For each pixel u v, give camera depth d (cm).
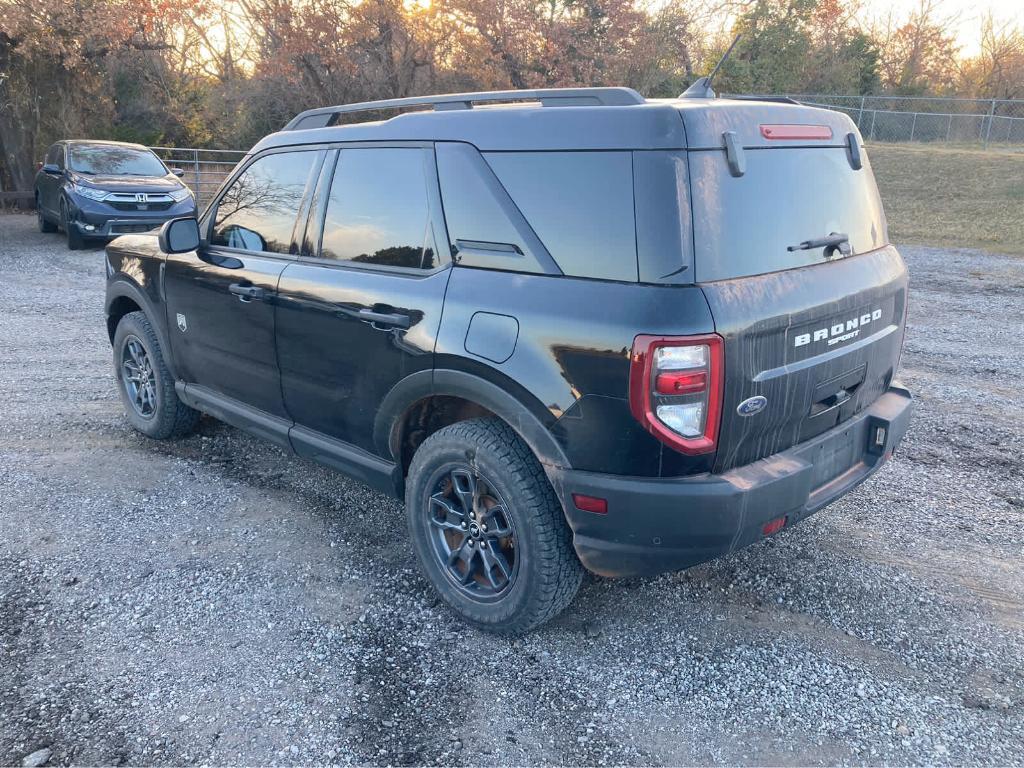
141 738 257
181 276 436
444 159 310
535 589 291
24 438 507
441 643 309
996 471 469
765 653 304
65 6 1791
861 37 3369
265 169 397
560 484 273
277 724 264
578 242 269
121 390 523
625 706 275
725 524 260
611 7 2242
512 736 261
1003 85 3791
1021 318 873
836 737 261
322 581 352
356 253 343
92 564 362
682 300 247
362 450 360
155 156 1436
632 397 250
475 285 293
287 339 371
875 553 376
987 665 297
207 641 307
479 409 328
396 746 256
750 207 270
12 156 1933
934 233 1515
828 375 294
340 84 2375
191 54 2661
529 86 2314
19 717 265
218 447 501
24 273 1104
